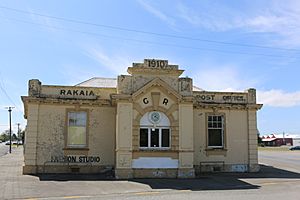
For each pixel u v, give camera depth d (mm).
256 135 27078
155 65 23625
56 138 24312
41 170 23969
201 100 26656
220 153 26453
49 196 15273
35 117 24156
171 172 22969
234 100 27125
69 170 24312
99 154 24781
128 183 19797
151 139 23344
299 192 16469
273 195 15445
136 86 23375
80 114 24922
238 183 20109
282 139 127062
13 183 19266
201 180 21516
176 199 14328
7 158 43312
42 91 24422
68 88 24781
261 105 27234
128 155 22609
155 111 23516
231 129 26844
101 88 25203
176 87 23859
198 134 26328
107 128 25094
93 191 16828
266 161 36812
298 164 33250
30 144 23953
